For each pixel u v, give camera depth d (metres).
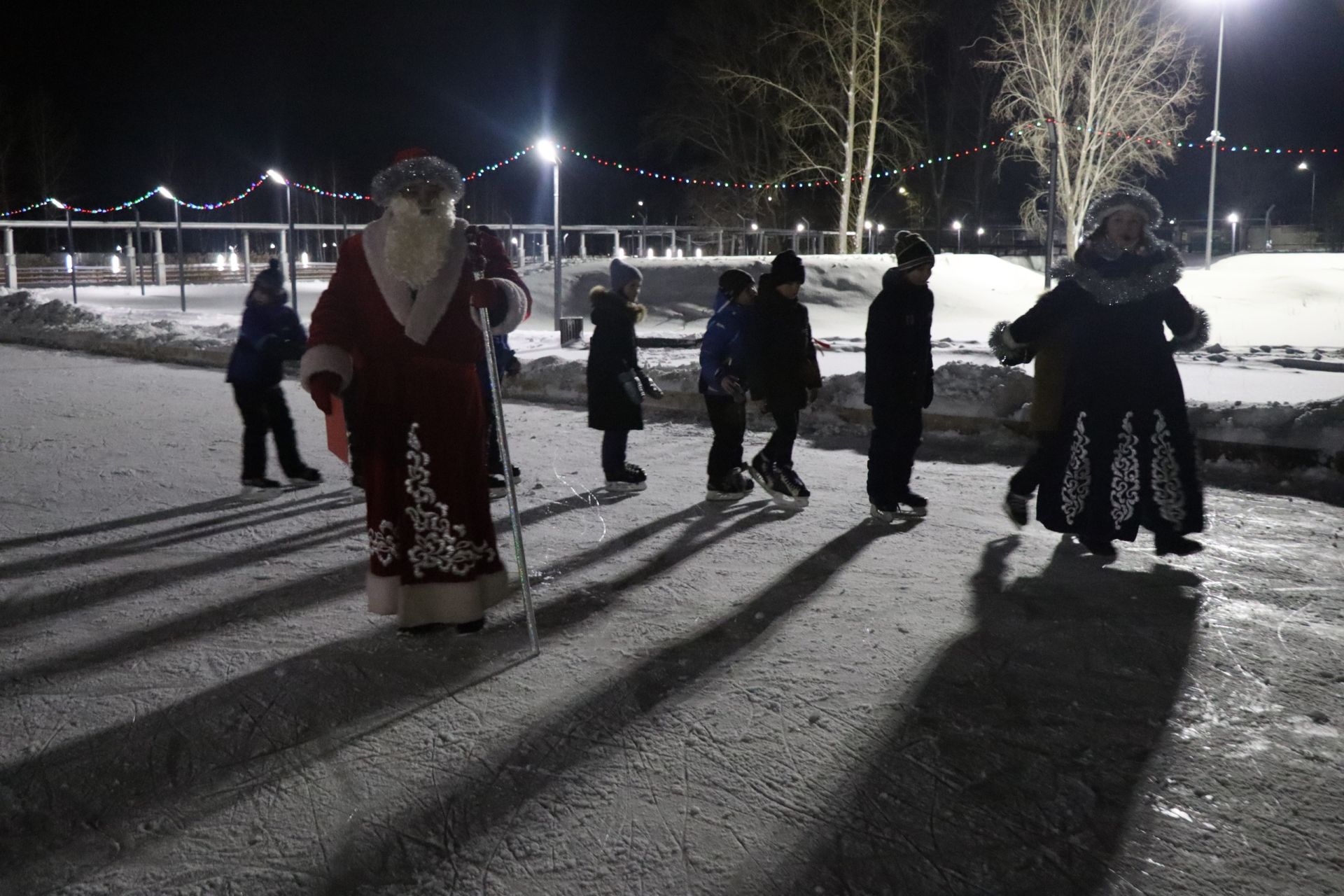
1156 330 4.77
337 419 3.95
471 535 4.00
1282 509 5.92
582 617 4.30
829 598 4.50
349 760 3.10
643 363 12.10
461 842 2.67
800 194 42.19
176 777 3.01
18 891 2.48
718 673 3.71
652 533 5.61
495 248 6.08
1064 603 4.39
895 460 5.72
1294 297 24.00
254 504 6.36
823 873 2.53
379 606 3.97
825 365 11.91
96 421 9.48
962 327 21.75
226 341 14.62
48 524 5.86
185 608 4.44
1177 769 3.01
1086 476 4.88
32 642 4.05
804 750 3.13
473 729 3.29
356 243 3.97
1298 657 3.81
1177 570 4.83
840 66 32.16
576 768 3.04
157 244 34.47
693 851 2.62
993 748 3.14
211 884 2.51
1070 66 28.45
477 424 4.04
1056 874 2.53
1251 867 2.54
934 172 41.22
